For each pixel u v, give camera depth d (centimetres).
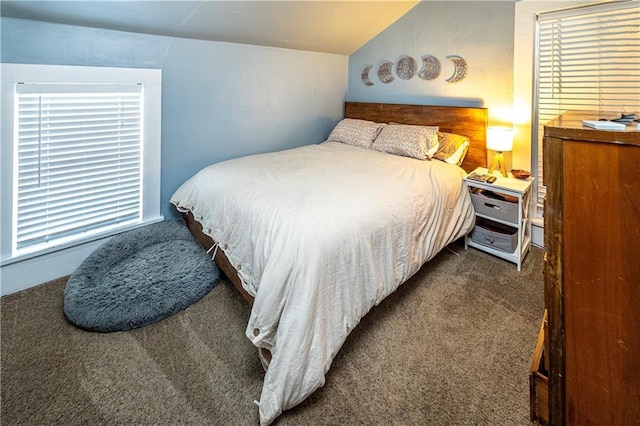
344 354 165
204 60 282
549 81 245
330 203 169
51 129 216
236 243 181
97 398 141
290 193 182
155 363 159
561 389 92
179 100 275
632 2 202
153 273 219
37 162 214
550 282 88
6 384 146
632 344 77
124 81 242
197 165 297
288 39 314
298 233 144
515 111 266
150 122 261
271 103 336
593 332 83
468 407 136
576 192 80
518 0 250
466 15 283
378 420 131
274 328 137
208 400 140
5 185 203
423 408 136
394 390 144
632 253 74
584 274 82
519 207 234
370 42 364
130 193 263
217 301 207
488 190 255
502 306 200
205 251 244
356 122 353
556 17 233
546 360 96
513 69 262
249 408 136
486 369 155
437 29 304
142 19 226
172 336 177
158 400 140
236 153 321
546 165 84
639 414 79
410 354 164
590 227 79
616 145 72
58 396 141
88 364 158
